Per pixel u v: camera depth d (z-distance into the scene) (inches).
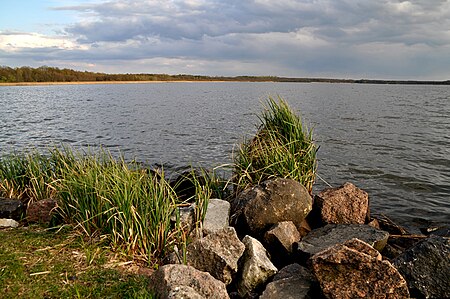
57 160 335.9
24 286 170.4
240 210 264.4
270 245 239.5
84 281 176.9
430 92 4018.2
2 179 324.8
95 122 1063.0
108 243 215.0
